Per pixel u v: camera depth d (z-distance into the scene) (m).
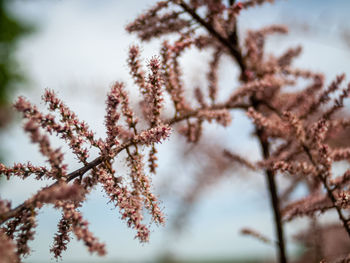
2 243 0.19
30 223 0.20
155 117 0.25
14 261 0.19
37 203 0.20
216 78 0.33
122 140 0.26
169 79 0.29
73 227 0.20
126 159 0.24
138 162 0.23
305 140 0.27
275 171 0.27
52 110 0.22
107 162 0.23
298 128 0.27
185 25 0.29
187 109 0.30
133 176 0.23
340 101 0.28
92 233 0.20
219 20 0.31
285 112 0.28
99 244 0.20
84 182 0.23
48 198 0.19
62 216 0.21
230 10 0.30
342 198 0.25
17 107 0.21
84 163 0.23
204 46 0.30
